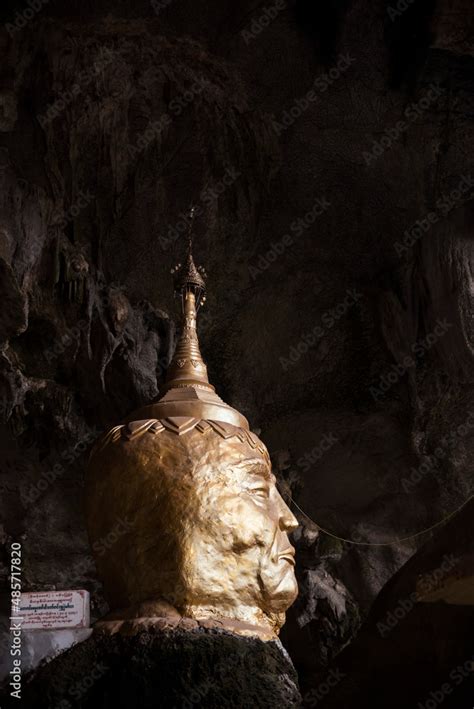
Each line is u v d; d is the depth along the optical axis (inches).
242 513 126.0
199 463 128.7
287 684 115.0
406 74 387.2
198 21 358.0
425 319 431.8
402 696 85.4
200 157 410.9
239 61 375.9
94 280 391.5
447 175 416.8
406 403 445.1
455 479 446.0
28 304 360.5
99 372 385.1
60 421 389.7
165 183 411.2
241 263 435.2
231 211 422.9
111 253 407.8
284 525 135.9
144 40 360.8
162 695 109.3
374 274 443.2
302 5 364.8
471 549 80.3
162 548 121.9
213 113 401.7
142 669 111.3
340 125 403.5
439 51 385.7
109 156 393.1
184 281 179.2
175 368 163.0
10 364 367.9
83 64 360.5
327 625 430.9
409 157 414.3
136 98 388.2
